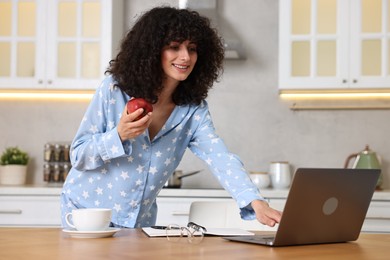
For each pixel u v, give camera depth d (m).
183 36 2.07
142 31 2.09
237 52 4.05
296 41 4.01
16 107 4.42
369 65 3.95
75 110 4.40
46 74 4.10
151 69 2.09
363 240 1.86
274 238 1.60
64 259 1.30
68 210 2.21
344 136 4.25
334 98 4.26
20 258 1.32
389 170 4.21
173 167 2.30
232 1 4.35
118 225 2.19
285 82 4.00
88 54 4.11
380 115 4.24
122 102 2.14
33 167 4.40
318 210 1.64
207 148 2.23
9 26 4.16
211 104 4.33
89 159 2.00
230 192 2.09
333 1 4.00
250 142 4.30
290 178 4.13
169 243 1.62
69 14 4.13
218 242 1.67
